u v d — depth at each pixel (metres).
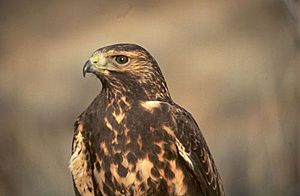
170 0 23.27
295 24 10.73
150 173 10.70
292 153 14.38
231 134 17.62
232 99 18.86
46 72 22.19
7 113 19.23
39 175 17.16
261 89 16.77
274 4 21.16
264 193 15.14
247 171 16.09
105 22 23.62
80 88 21.25
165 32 22.27
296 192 14.11
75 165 10.97
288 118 14.34
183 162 10.83
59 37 23.95
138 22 22.92
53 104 20.44
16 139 17.81
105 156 10.76
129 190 10.77
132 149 10.68
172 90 20.28
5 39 24.48
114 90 10.87
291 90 14.51
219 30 21.72
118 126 10.73
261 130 15.54
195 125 11.07
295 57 15.04
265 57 19.38
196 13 22.59
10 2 25.69
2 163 17.16
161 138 10.70
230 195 16.11
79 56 22.84
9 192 16.89
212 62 20.61
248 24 21.25
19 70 22.38
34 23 24.91
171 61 21.19
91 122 10.84
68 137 18.64
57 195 16.95
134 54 10.92
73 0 24.89
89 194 11.02
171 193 10.84
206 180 11.09
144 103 10.81
